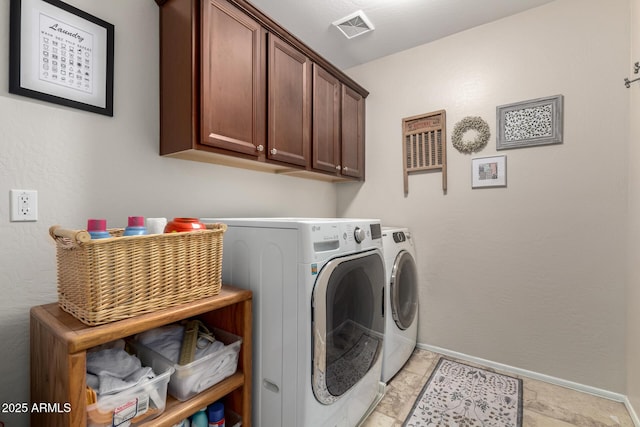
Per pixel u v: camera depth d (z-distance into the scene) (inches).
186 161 63.5
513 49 77.3
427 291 90.7
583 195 69.4
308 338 42.0
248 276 49.0
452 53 86.1
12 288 42.4
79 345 28.5
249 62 60.4
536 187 74.7
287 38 69.0
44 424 34.7
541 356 74.5
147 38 56.2
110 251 32.0
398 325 75.5
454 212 86.3
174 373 39.6
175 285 38.1
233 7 57.2
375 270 59.3
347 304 50.7
